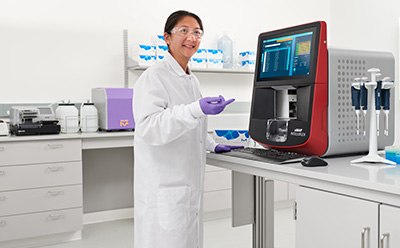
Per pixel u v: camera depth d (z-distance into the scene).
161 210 1.80
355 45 4.98
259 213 2.55
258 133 2.08
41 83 3.71
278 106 2.06
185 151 1.84
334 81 1.80
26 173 3.11
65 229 3.24
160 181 1.81
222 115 4.36
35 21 3.67
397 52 4.52
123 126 3.54
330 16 5.27
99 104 3.65
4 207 3.05
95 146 3.39
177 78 1.89
